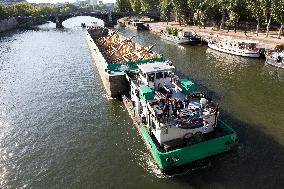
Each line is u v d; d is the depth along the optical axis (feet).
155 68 106.73
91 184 83.51
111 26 510.17
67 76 188.65
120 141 105.09
